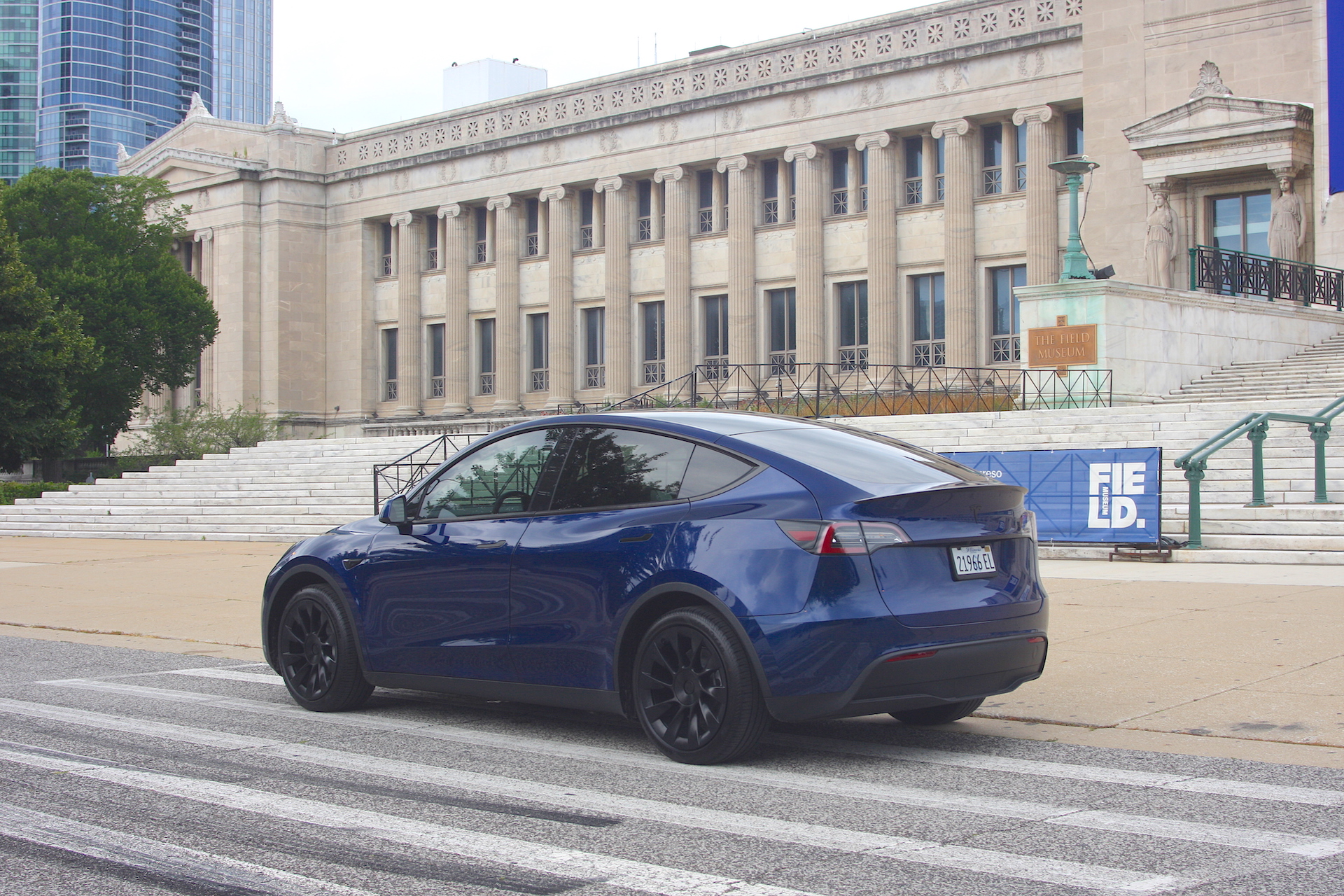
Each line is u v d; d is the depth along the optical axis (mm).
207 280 58375
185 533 28219
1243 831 5312
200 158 58656
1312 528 14859
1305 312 28391
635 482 7148
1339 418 18578
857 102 41969
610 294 48125
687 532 6711
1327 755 6633
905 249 41500
